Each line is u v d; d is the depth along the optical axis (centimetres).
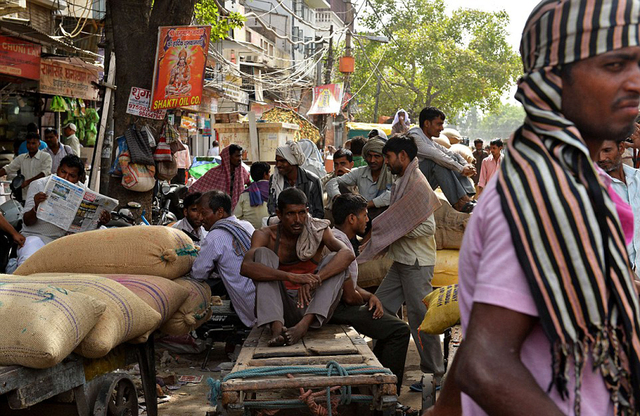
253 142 1516
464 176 680
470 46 4878
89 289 365
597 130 130
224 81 2425
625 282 124
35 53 1154
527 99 132
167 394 540
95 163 994
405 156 550
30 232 582
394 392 342
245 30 3166
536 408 117
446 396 164
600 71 127
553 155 125
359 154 830
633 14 125
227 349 633
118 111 807
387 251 553
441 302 438
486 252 126
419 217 536
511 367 119
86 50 1376
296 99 3581
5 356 302
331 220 729
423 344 514
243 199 817
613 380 124
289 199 457
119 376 388
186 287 472
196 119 2217
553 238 121
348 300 470
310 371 354
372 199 654
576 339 121
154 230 465
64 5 1359
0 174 1026
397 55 4597
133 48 805
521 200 123
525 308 121
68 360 338
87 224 585
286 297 449
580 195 121
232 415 367
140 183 791
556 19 128
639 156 448
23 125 1333
